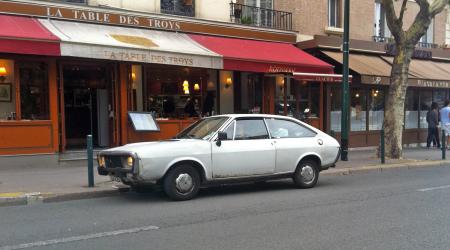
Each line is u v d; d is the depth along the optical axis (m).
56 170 11.52
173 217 7.27
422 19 14.13
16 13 11.77
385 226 6.70
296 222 6.95
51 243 5.87
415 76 18.33
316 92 17.97
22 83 12.09
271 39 16.58
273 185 10.48
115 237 6.14
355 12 19.44
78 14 12.56
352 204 8.30
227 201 8.56
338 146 10.44
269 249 5.61
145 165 8.07
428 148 19.86
